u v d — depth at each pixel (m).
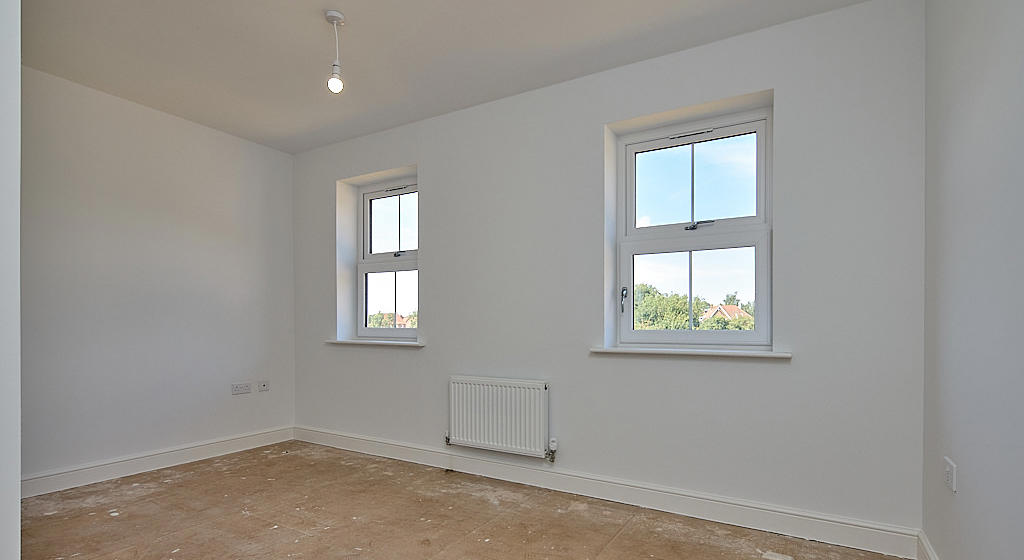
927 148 2.25
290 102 3.57
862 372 2.40
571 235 3.21
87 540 2.47
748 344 2.82
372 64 3.02
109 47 2.84
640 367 2.95
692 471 2.78
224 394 4.08
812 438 2.50
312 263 4.53
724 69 2.75
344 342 4.23
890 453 2.33
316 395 4.45
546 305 3.29
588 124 3.17
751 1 2.41
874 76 2.41
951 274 1.88
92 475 3.31
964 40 1.75
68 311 3.26
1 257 0.92
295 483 3.33
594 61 3.00
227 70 3.11
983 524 1.53
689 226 3.01
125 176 3.54
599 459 3.06
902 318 2.32
